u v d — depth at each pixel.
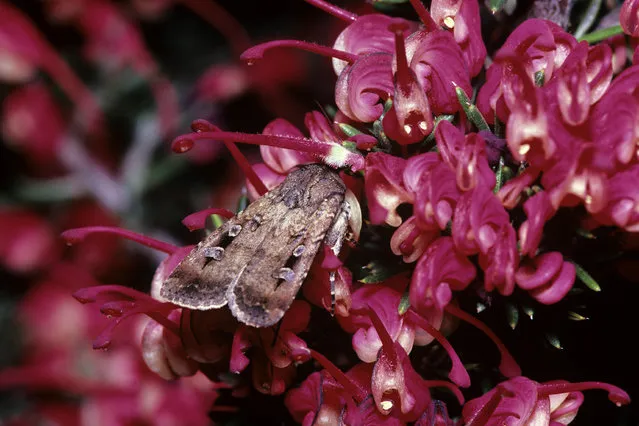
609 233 0.26
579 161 0.25
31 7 0.40
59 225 0.42
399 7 0.28
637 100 0.25
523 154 0.25
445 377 0.27
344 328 0.27
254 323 0.26
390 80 0.26
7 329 0.41
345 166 0.27
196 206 0.41
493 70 0.26
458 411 0.27
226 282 0.27
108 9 0.41
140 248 0.41
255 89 0.43
